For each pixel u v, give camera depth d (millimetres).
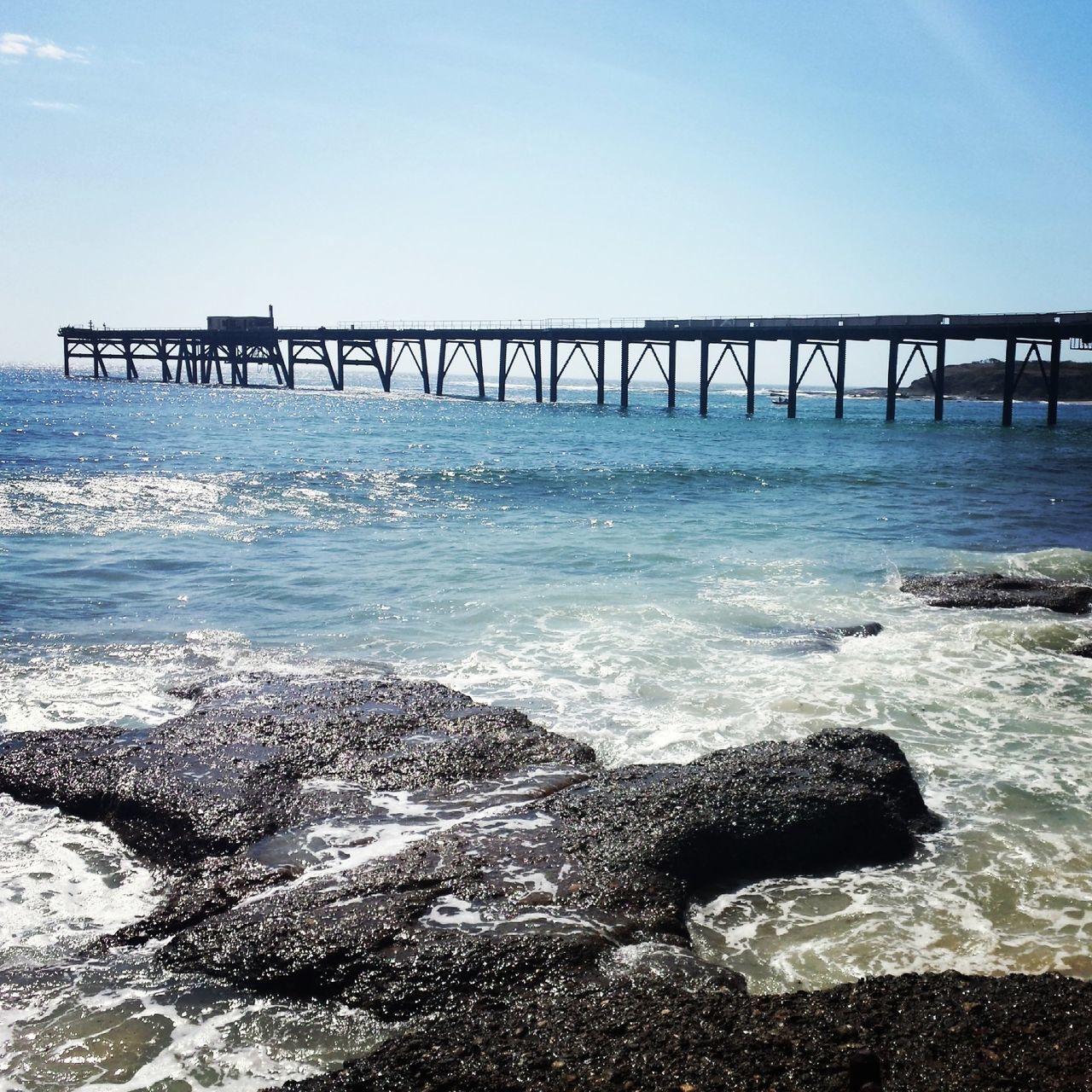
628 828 6164
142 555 14891
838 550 16562
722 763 7145
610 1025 4242
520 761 7422
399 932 5039
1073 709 9164
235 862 5879
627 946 5039
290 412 55875
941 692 9539
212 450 31203
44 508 18391
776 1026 4211
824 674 9977
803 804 6441
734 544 16828
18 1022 4508
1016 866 6219
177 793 6715
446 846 5961
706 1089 3812
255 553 15297
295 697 8703
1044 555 16203
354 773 7133
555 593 12969
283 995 4719
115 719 8367
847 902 5789
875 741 7602
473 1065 4020
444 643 10750
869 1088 3787
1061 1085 3861
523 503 21297
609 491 23531
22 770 7094
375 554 15438
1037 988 4574
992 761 7918
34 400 61750
